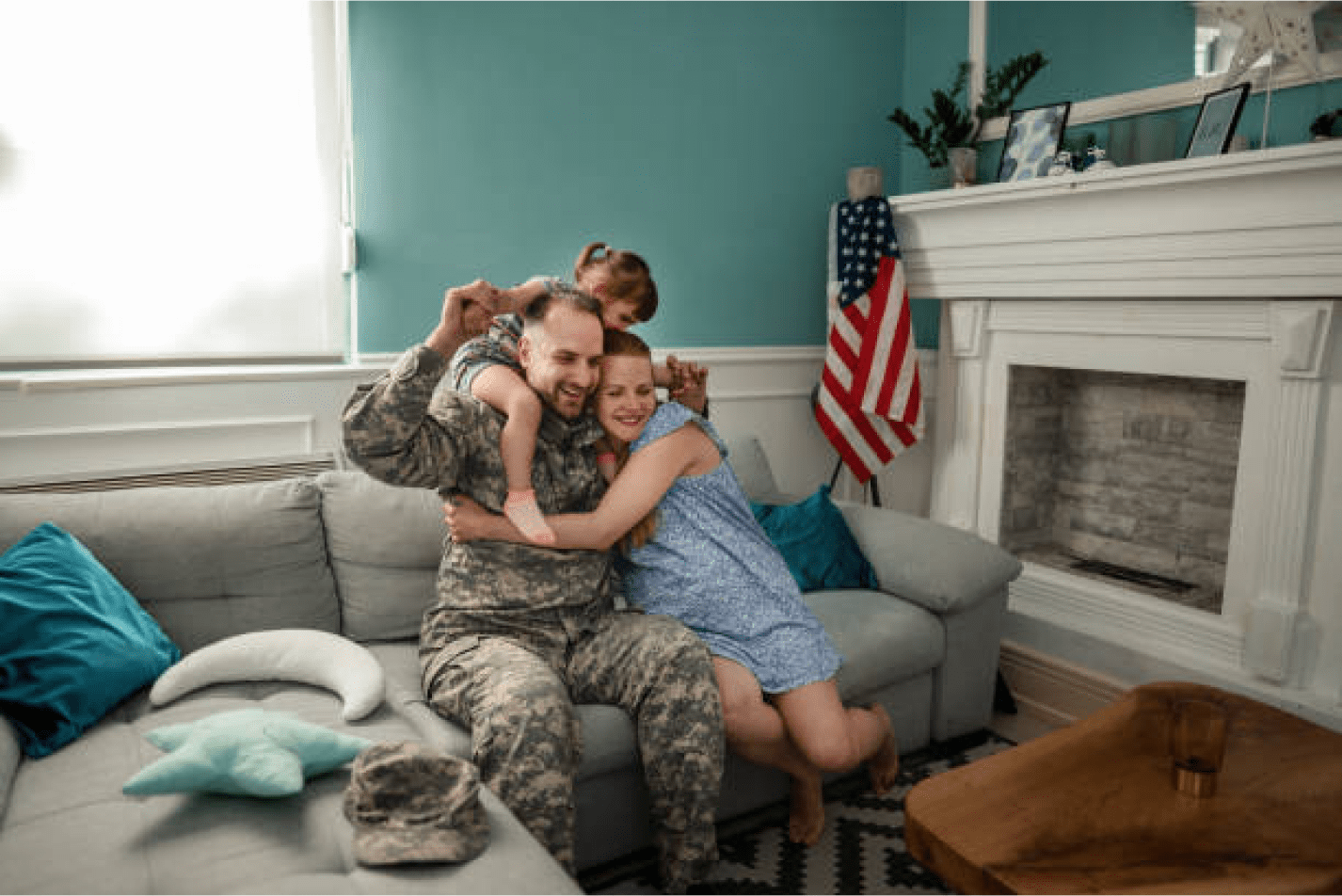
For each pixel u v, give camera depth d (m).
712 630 1.77
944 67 3.42
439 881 1.07
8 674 1.41
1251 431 2.38
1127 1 2.74
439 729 1.51
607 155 2.92
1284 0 2.31
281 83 2.37
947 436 3.27
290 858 1.11
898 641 2.04
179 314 2.31
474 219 2.69
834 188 3.47
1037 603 2.96
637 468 1.71
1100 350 2.73
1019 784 1.37
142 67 2.20
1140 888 1.10
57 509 1.72
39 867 1.07
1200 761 1.33
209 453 2.30
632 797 1.68
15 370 2.14
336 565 1.93
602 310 1.71
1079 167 2.71
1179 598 2.70
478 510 1.61
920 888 1.73
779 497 2.62
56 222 2.15
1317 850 1.19
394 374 1.43
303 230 2.43
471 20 2.61
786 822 1.95
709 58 3.09
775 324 3.40
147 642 1.60
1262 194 2.21
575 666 1.66
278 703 1.57
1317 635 2.29
